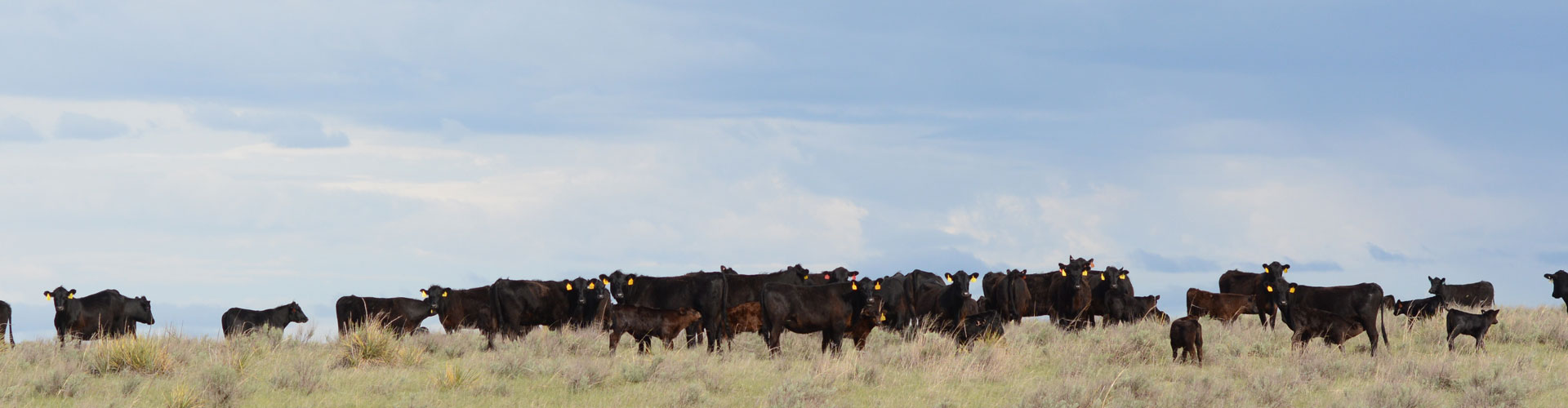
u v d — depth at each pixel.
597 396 12.83
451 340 18.45
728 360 15.97
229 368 12.97
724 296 18.00
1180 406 11.95
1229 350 16.95
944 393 13.06
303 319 23.44
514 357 14.53
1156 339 16.72
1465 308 26.11
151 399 12.27
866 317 16.78
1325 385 13.80
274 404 11.99
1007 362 15.02
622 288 19.06
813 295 16.77
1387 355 16.00
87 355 14.82
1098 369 15.21
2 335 17.33
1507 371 13.69
